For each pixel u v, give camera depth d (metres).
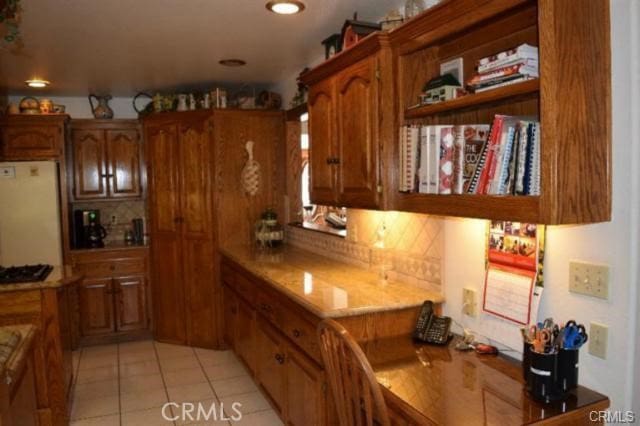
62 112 4.34
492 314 1.88
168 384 3.50
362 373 1.52
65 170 4.30
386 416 1.47
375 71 2.03
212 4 2.34
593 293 1.49
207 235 4.12
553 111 1.31
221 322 4.15
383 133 2.01
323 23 2.65
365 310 2.06
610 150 1.41
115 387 3.47
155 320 4.54
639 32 1.37
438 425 1.35
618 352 1.44
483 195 1.55
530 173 1.43
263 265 3.10
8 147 4.17
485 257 1.92
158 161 4.34
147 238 4.80
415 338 2.06
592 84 1.37
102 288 4.44
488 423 1.36
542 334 1.49
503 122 1.53
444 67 1.96
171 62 3.44
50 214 4.16
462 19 1.62
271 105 4.18
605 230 1.46
